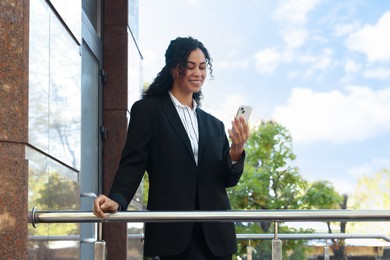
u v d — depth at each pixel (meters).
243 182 20.16
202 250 3.84
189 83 3.97
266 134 20.89
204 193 3.86
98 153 8.05
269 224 19.27
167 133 3.87
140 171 3.86
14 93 3.83
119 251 7.85
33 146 4.05
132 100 8.70
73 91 5.26
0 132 3.77
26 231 3.77
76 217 3.79
